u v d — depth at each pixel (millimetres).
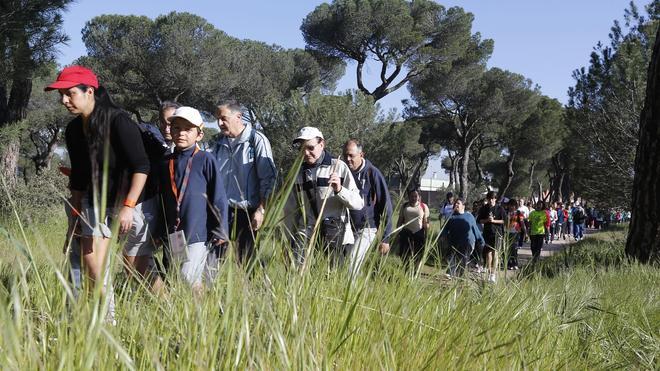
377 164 38125
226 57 36969
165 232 4559
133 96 37156
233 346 2412
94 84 4039
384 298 3295
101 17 36656
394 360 2857
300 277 2977
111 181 4059
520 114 53406
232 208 5668
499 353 3365
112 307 2914
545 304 4605
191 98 38031
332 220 5102
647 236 10734
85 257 3887
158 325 2721
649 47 23859
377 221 6328
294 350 2488
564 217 33812
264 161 5715
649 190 10766
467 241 7809
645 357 4336
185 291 2883
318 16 44219
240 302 2574
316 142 5469
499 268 4566
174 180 4562
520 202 22281
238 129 5789
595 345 4488
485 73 52875
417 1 44812
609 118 21750
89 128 4020
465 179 53812
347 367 2809
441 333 3254
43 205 13648
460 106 52562
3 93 17703
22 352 2049
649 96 10867
